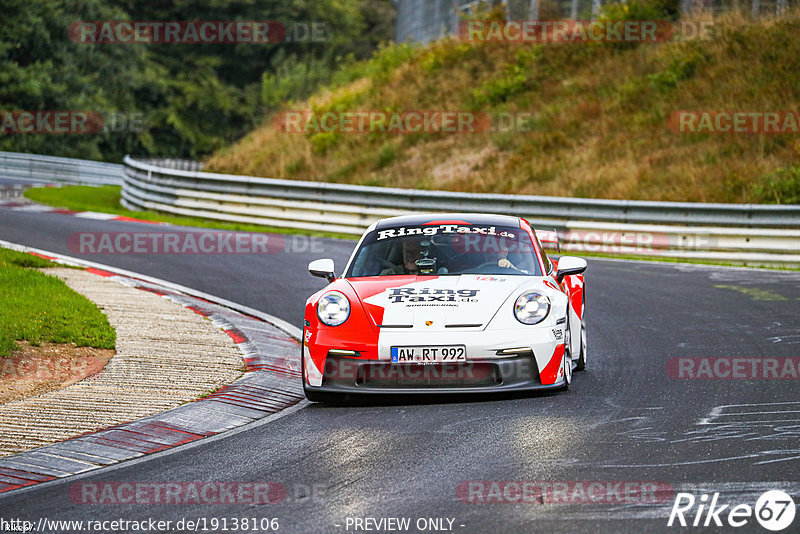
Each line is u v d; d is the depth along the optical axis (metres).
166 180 84.38
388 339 22.97
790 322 34.16
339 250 58.78
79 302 34.59
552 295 24.20
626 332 33.47
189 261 52.81
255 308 39.06
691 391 24.00
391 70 114.62
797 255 55.44
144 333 31.53
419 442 19.50
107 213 76.31
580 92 94.44
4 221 66.06
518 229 28.12
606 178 76.25
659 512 14.64
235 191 78.25
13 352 27.23
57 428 21.03
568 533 13.81
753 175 70.12
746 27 93.00
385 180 87.81
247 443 20.17
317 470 17.70
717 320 35.16
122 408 22.78
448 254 26.56
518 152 85.88
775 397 23.03
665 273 49.72
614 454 18.08
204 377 26.23
